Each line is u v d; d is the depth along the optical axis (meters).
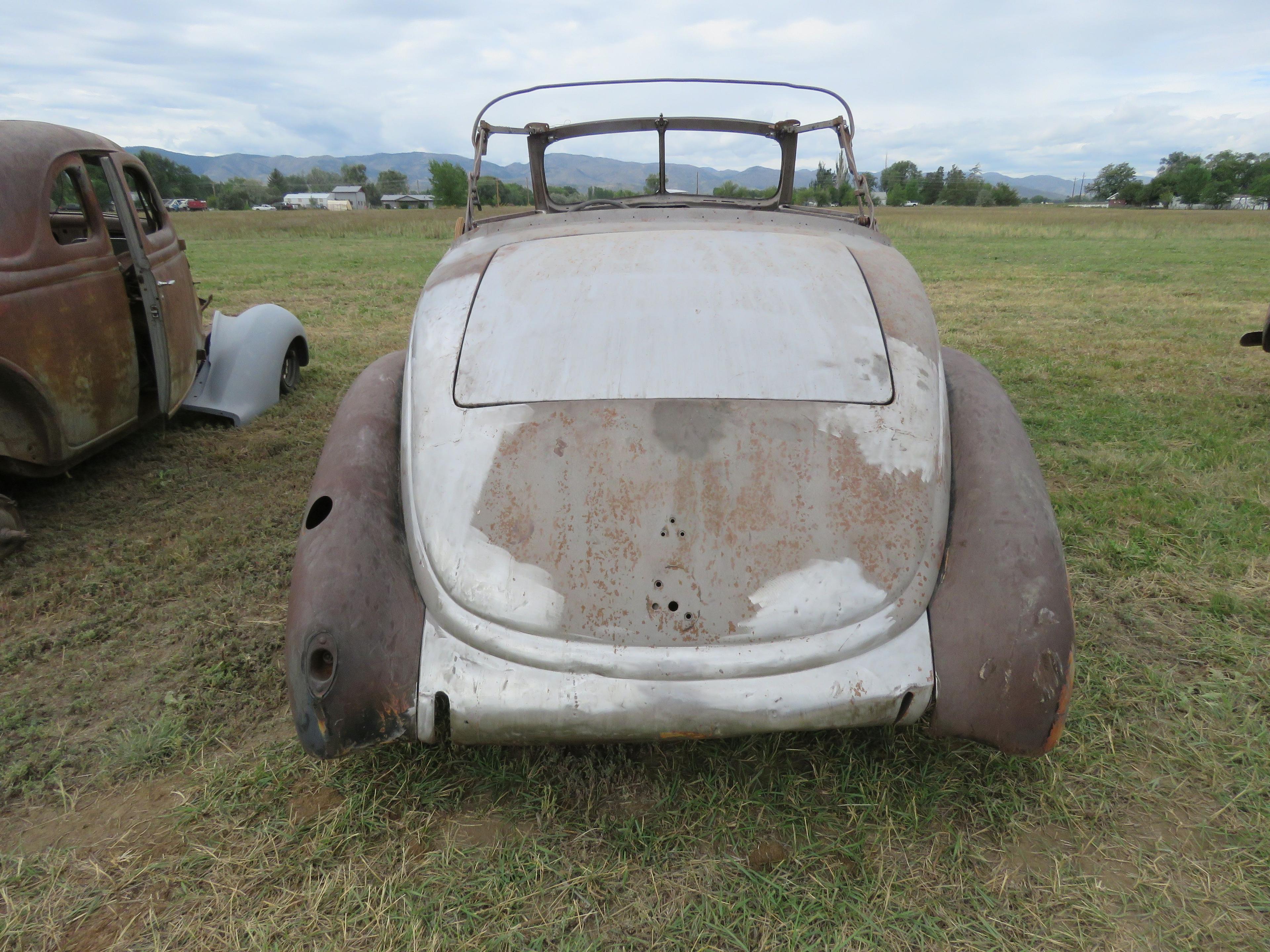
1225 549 2.97
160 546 3.27
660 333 1.95
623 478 1.70
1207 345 6.53
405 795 1.85
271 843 1.74
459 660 1.60
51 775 1.99
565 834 1.74
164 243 4.27
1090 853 1.67
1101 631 2.48
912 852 1.68
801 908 1.55
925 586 1.65
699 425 1.76
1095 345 6.59
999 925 1.51
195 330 4.65
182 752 2.06
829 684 1.53
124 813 1.87
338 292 10.73
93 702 2.29
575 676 1.54
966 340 6.84
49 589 2.95
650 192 3.53
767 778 1.88
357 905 1.58
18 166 3.13
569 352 1.93
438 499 1.76
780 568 1.61
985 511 1.73
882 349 1.95
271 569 3.05
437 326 2.12
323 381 5.73
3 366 3.02
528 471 1.74
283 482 3.92
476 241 2.63
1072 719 2.05
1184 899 1.56
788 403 1.81
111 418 3.66
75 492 3.81
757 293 2.08
